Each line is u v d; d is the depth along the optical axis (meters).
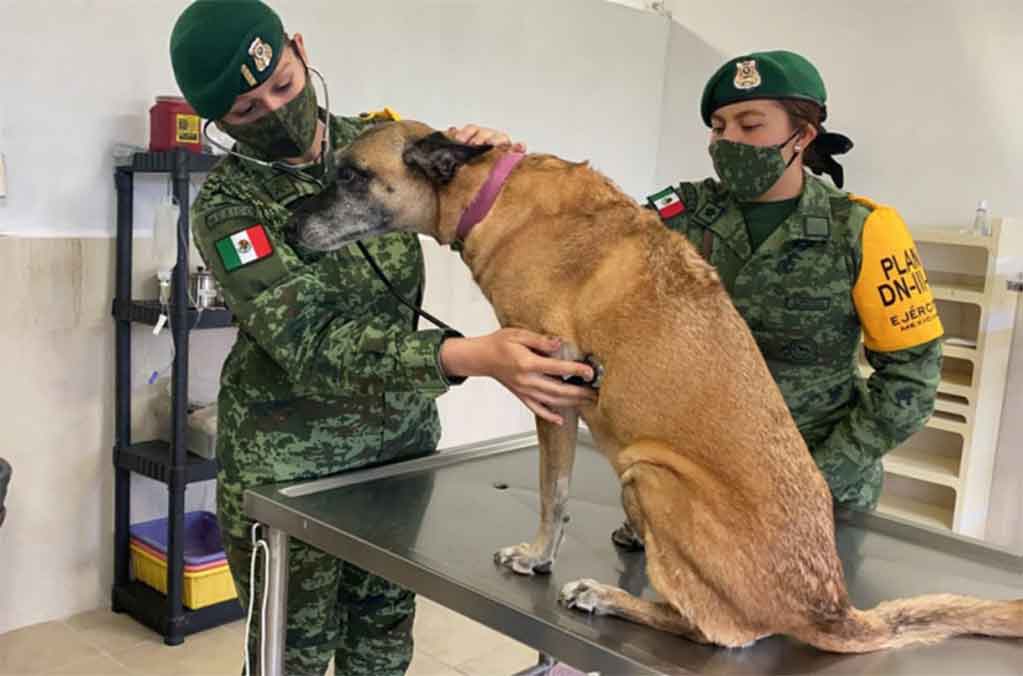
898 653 1.31
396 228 1.71
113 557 3.22
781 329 1.89
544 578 1.51
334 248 1.70
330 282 1.79
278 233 1.70
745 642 1.31
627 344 1.42
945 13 3.84
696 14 4.73
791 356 1.91
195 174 3.22
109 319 3.11
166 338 3.26
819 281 1.84
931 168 3.93
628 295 1.44
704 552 1.30
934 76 3.89
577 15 4.38
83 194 3.00
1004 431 3.62
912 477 3.74
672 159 4.93
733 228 1.95
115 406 3.15
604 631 1.34
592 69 4.51
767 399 1.38
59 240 2.95
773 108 1.82
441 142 1.59
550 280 1.49
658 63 4.85
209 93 1.59
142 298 3.17
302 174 1.80
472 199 1.58
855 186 4.18
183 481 2.92
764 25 4.45
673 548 1.33
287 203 1.78
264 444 1.83
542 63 4.28
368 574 1.98
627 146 4.80
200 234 1.66
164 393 3.25
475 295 4.16
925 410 1.85
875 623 1.32
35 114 2.86
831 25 4.20
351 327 1.61
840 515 1.90
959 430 3.52
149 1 3.04
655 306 1.42
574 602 1.38
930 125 3.92
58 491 3.06
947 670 1.27
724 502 1.31
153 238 3.17
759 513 1.30
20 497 2.98
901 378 1.83
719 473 1.33
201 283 3.03
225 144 2.99
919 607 1.36
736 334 1.42
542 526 1.52
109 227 3.08
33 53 2.83
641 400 1.40
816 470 1.39
